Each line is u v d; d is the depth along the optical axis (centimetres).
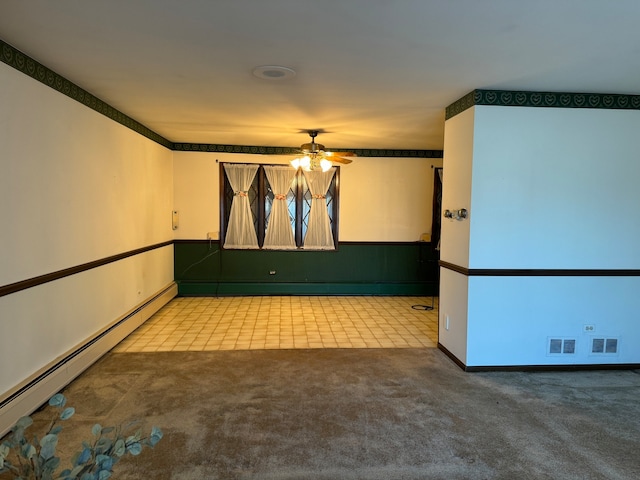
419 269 666
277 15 206
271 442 236
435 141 578
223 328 466
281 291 650
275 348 400
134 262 457
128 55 261
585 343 351
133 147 449
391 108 391
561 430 252
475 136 332
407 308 577
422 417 267
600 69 282
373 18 209
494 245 341
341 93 343
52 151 290
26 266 261
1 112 237
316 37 233
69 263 315
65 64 277
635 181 344
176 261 634
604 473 212
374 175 657
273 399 290
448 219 383
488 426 256
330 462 218
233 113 415
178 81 314
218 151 625
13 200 248
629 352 354
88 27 222
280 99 362
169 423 256
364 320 510
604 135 340
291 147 635
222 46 247
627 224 346
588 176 342
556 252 344
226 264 642
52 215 291
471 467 215
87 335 346
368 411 274
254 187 645
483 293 343
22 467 109
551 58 262
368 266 664
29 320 264
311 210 647
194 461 218
